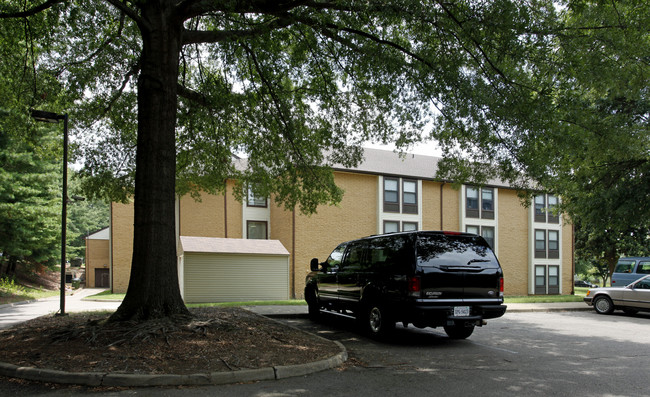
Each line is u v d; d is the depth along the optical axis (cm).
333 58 1233
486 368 671
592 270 6744
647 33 1002
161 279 800
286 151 1509
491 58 1034
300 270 2584
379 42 1045
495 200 3241
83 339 686
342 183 2769
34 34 1132
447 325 815
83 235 5991
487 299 845
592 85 981
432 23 920
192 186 1745
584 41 930
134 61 1343
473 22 896
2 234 2319
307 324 1140
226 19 1085
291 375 602
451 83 990
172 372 558
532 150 1011
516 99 977
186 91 1191
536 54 946
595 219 2067
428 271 805
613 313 1593
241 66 1397
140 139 838
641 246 3406
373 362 704
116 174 1537
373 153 3184
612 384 582
